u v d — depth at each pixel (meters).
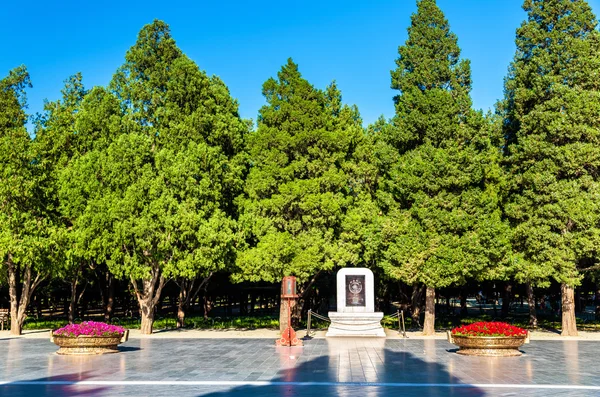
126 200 25.67
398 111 29.17
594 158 26.81
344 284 27.47
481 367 15.88
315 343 23.19
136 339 25.39
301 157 28.75
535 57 28.95
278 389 12.52
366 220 28.50
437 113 27.14
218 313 48.75
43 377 14.23
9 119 30.25
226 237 26.20
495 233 25.77
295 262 26.97
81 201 27.00
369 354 19.17
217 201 28.16
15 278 29.75
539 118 28.20
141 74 30.56
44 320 39.84
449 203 26.36
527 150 28.22
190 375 14.53
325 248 27.73
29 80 36.97
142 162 26.94
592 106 27.05
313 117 28.83
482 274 26.50
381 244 27.08
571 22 28.78
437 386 12.80
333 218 27.88
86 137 29.48
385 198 28.02
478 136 27.89
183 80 28.91
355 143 30.83
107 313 36.44
